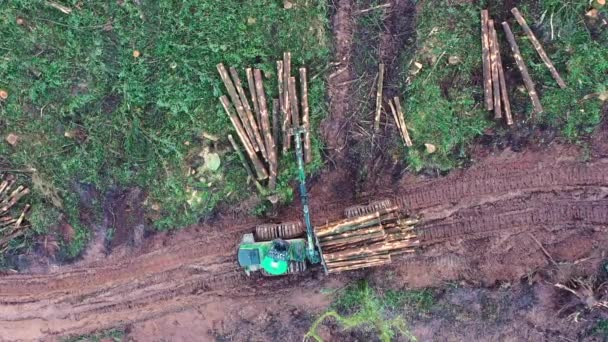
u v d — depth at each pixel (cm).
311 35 1029
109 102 1051
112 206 1077
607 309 1050
